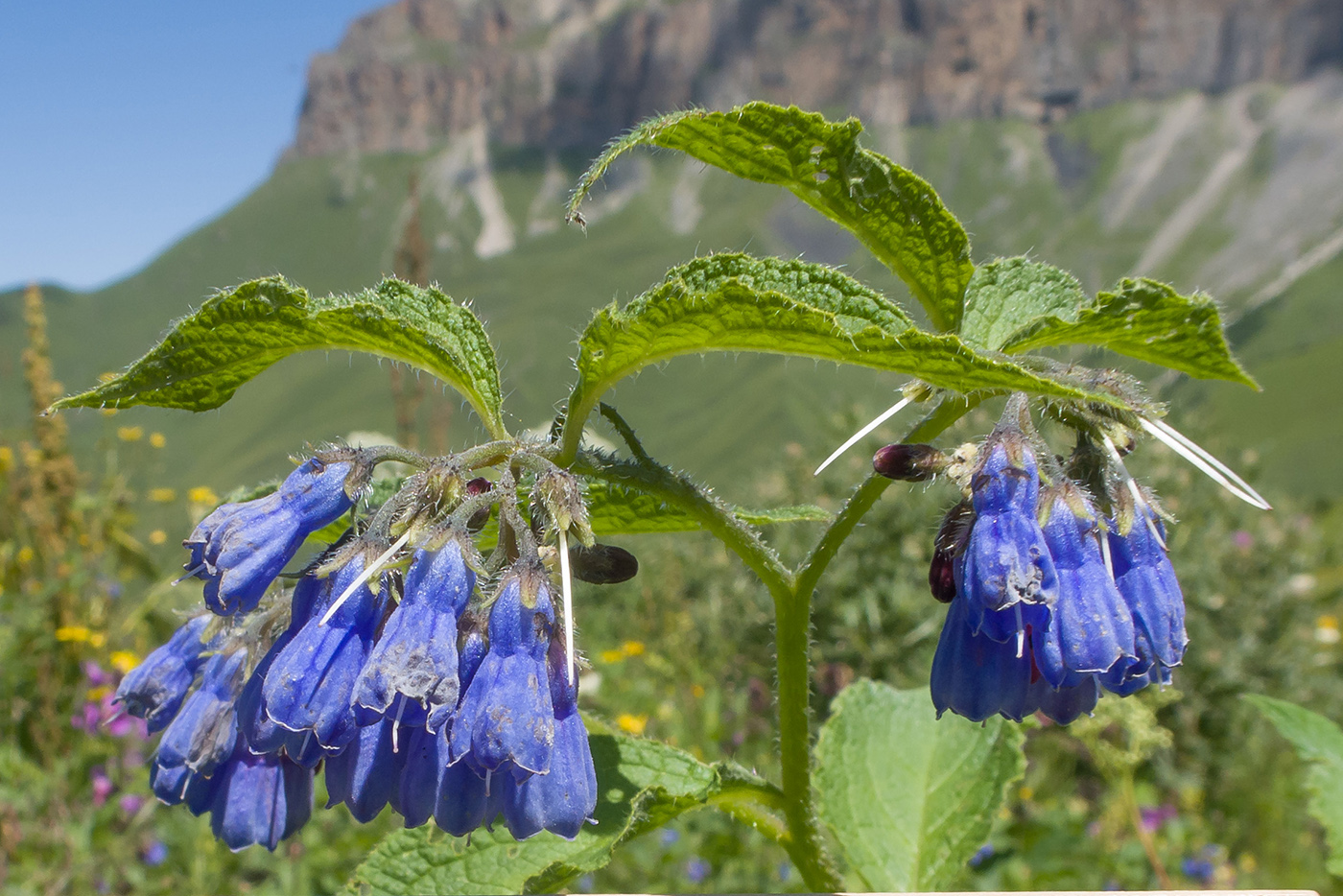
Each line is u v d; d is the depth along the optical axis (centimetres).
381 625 165
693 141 194
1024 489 174
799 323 163
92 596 837
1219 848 700
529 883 199
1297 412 7269
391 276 199
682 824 689
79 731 731
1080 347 227
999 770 272
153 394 189
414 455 181
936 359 163
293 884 610
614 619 1023
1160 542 180
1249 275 19412
